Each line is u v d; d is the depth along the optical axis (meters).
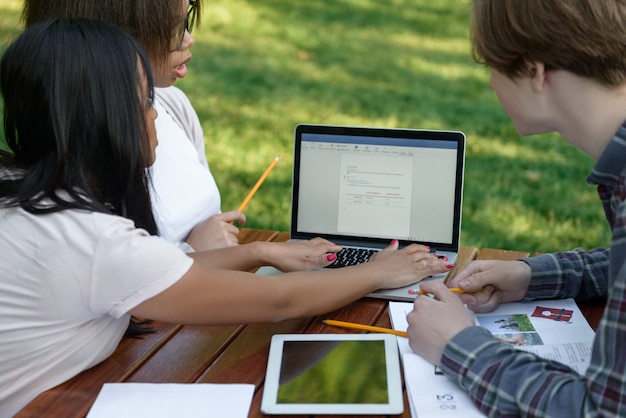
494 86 1.39
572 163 4.54
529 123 1.37
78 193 1.37
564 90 1.30
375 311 1.65
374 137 1.91
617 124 1.29
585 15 1.23
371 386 1.36
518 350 1.31
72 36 1.38
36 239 1.34
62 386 1.42
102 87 1.38
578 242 3.65
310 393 1.34
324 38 6.68
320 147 1.94
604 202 1.43
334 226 1.94
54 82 1.36
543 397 1.21
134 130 1.40
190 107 2.27
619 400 1.14
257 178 4.22
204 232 1.94
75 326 1.40
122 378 1.43
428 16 7.33
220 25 6.83
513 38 1.28
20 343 1.38
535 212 3.93
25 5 1.90
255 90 5.54
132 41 1.43
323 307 1.56
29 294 1.35
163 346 1.53
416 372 1.38
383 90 5.65
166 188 1.93
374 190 1.92
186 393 1.36
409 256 1.73
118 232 1.34
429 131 1.88
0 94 1.44
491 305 1.61
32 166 1.39
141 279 1.35
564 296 1.65
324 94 5.53
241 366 1.45
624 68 1.25
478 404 1.28
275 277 1.52
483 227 3.76
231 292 1.43
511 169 4.44
